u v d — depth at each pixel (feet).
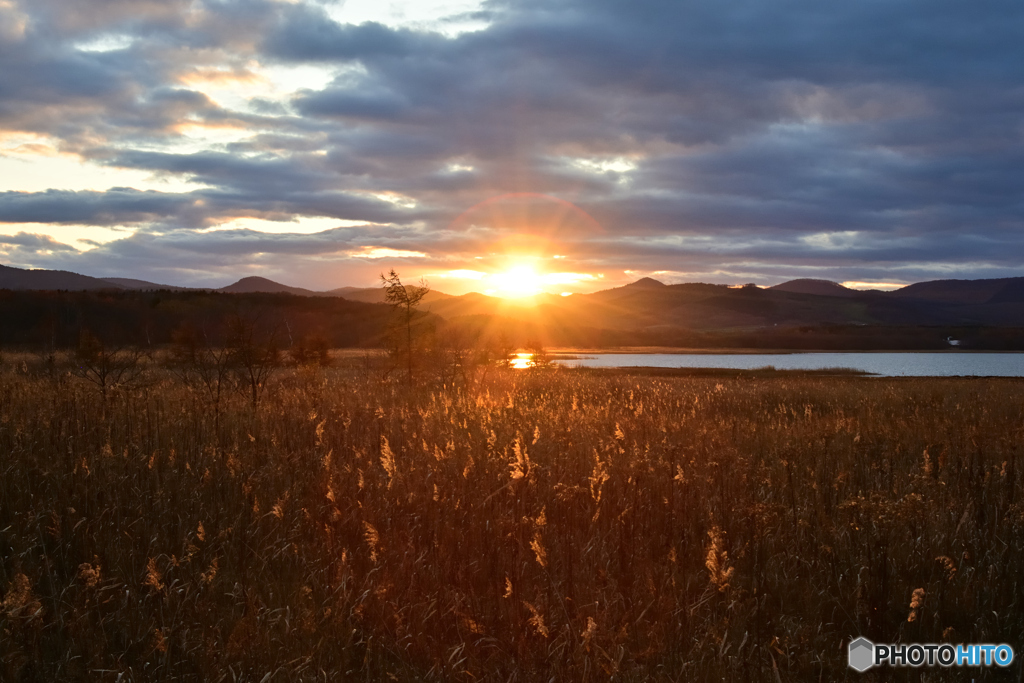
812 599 14.98
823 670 12.82
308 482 21.38
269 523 18.12
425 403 40.86
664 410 40.98
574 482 20.77
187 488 20.34
